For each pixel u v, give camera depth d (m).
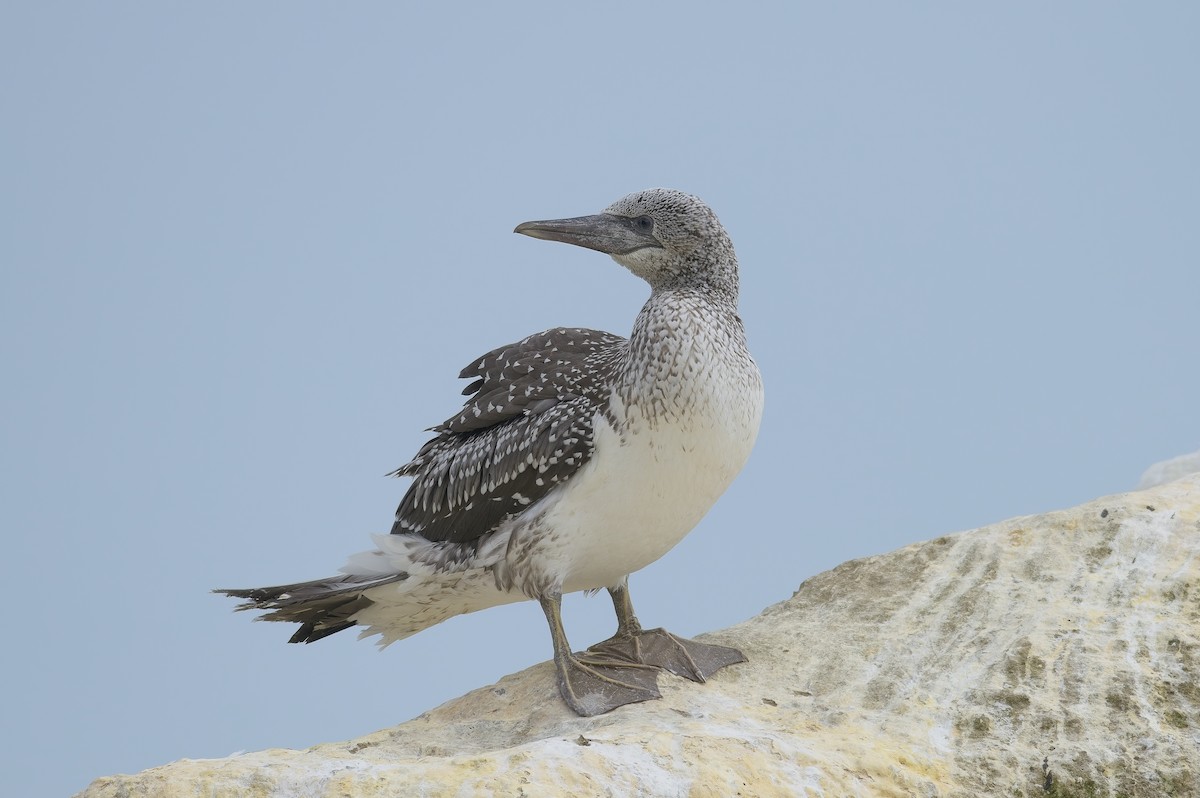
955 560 14.73
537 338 14.27
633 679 13.02
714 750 11.05
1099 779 11.35
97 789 10.93
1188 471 17.20
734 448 12.92
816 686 12.93
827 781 10.92
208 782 10.79
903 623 13.82
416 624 14.63
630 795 10.45
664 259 13.84
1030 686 12.29
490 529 13.42
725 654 13.48
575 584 13.79
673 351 12.45
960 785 11.26
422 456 14.41
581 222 14.09
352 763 11.00
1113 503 14.77
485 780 10.47
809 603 14.87
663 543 13.38
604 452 12.71
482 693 13.31
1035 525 14.86
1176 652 12.46
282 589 13.77
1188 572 13.48
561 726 12.30
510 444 13.17
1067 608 13.31
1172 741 11.58
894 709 12.27
